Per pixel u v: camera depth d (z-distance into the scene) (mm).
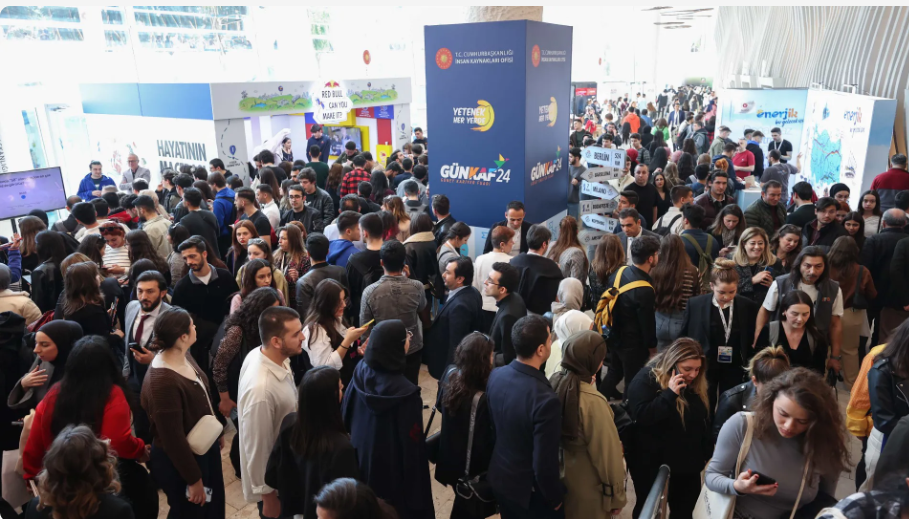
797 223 5473
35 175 7426
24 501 3025
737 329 3562
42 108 11102
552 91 6305
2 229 8898
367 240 4508
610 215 6328
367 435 2611
